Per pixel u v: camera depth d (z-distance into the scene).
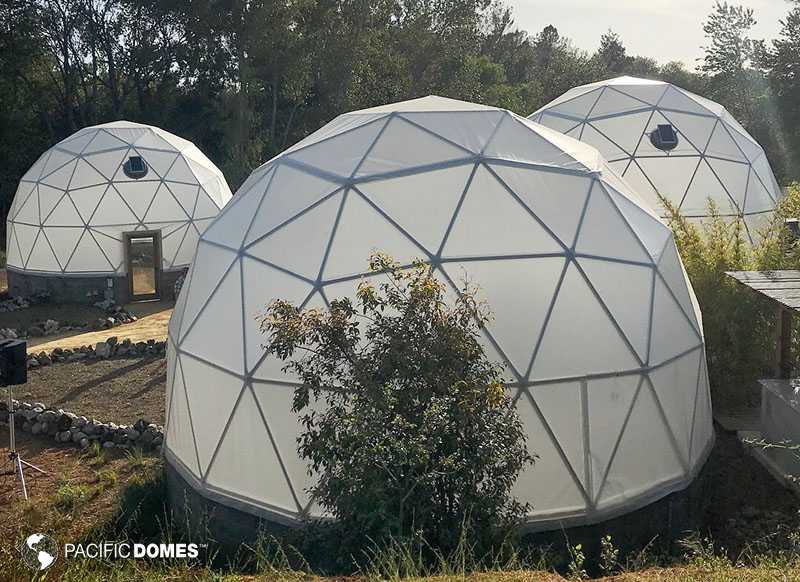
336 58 48.72
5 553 7.29
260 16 44.78
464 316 7.52
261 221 11.47
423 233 10.34
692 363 11.18
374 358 7.24
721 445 12.86
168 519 11.00
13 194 45.53
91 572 6.99
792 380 12.32
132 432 13.89
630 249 11.00
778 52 50.22
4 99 44.41
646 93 24.36
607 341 10.01
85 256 25.94
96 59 48.34
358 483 6.79
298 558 7.88
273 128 48.44
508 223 10.52
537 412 9.45
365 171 11.29
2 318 24.05
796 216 17.83
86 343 20.83
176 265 26.88
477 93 60.22
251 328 10.38
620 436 9.85
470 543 7.00
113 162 26.44
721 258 14.64
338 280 10.06
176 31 48.25
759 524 10.33
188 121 49.81
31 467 12.85
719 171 22.72
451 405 6.95
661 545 9.91
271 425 9.82
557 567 9.14
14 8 44.31
